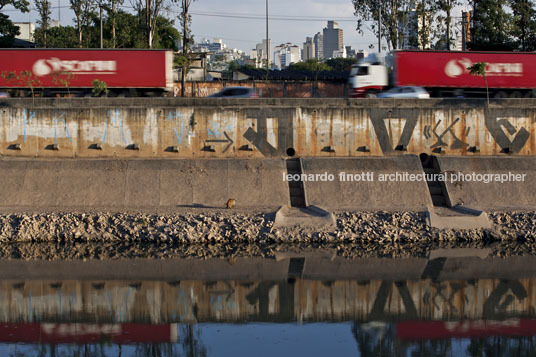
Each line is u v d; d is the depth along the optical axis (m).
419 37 61.22
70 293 20.30
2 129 34.00
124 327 17.50
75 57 38.41
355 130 35.00
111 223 27.75
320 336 16.83
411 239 27.44
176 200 31.03
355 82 43.41
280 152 34.78
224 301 19.66
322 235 27.41
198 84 54.97
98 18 66.88
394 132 35.12
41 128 34.06
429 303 19.61
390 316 18.52
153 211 29.16
